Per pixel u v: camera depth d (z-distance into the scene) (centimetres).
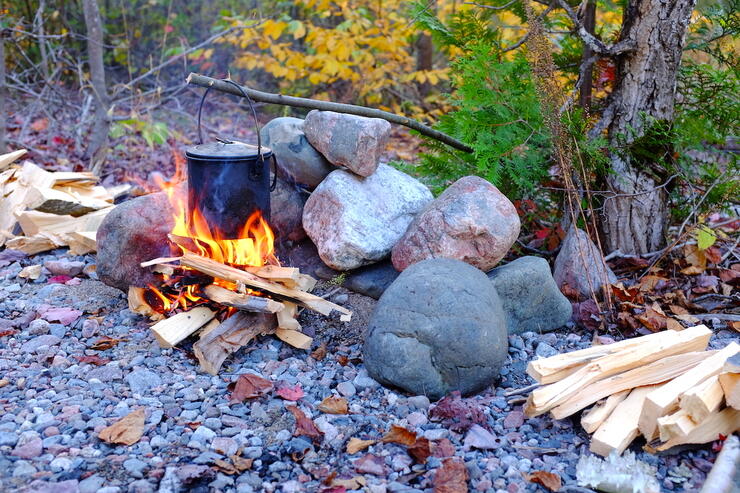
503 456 230
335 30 738
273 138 366
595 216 394
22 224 420
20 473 210
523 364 298
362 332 320
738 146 533
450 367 262
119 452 224
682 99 419
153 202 336
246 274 298
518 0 425
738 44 452
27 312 337
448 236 311
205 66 842
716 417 226
